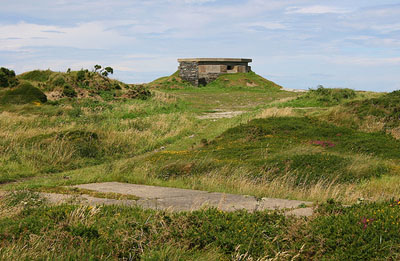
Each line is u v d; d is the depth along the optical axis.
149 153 18.09
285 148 16.48
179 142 20.80
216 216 6.48
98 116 25.91
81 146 17.53
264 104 34.31
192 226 6.12
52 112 26.89
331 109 23.86
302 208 7.85
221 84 52.38
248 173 12.30
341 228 5.60
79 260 5.19
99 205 7.73
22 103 29.75
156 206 8.07
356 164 12.87
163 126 23.48
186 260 5.24
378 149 16.44
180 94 44.03
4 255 5.12
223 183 11.67
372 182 11.47
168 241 5.75
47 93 33.94
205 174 12.64
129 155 18.12
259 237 5.79
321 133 19.22
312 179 11.62
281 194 10.41
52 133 18.72
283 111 24.86
